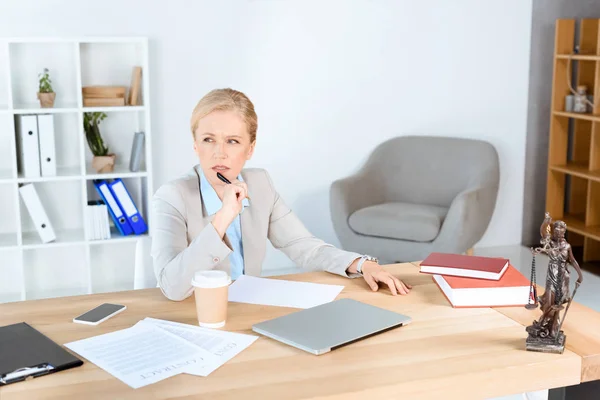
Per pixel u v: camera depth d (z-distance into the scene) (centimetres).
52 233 414
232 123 205
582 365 160
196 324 179
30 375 148
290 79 477
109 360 157
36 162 408
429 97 510
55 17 423
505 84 527
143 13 439
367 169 481
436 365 154
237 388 144
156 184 460
